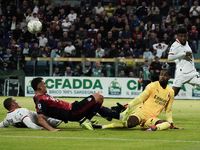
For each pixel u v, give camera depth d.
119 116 9.79
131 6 37.03
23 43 33.81
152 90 9.91
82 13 35.75
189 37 32.34
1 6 38.00
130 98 28.23
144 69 27.36
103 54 29.11
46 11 37.31
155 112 9.94
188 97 28.48
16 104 9.96
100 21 34.25
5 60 29.11
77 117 9.47
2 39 34.22
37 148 6.75
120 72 28.23
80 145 7.12
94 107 9.54
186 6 35.34
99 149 6.68
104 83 28.42
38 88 9.23
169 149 6.72
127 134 8.77
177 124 11.62
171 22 34.19
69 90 28.61
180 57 13.38
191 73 13.93
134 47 31.25
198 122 12.34
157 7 36.94
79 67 28.50
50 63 28.58
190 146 7.07
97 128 10.02
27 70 28.89
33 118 9.88
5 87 29.08
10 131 9.22
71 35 33.66
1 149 6.62
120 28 33.97
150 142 7.54
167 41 32.38
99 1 37.56
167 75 9.84
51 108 9.25
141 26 33.94
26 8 37.62
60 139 7.88
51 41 32.81
